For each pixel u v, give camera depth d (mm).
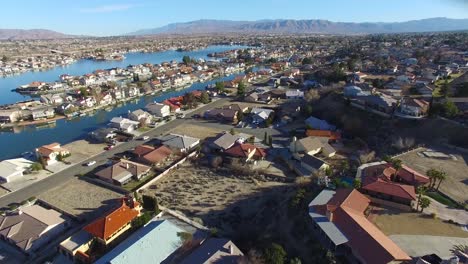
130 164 80750
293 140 90562
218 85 163250
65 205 67312
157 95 171875
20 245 53625
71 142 102812
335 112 114250
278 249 44844
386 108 101875
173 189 73188
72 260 51500
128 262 47125
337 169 77438
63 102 149000
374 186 58719
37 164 82312
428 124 91500
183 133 109000
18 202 68500
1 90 189000
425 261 40625
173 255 49812
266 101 145625
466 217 54188
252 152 88375
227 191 71875
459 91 115375
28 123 122125
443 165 74062
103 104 148000
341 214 49938
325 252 44906
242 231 55500
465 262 42344
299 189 62688
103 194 71812
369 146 91688
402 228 50469
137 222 57875
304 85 170500
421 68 167250
